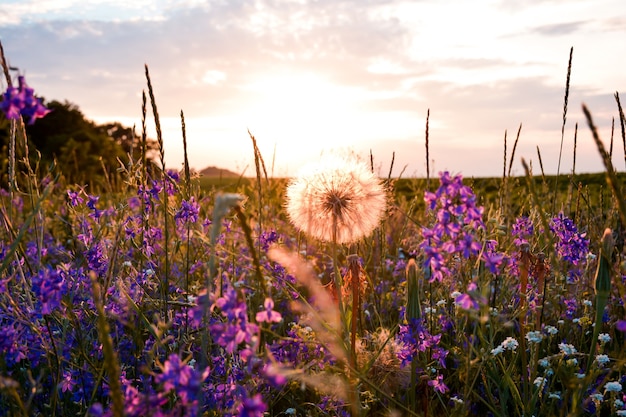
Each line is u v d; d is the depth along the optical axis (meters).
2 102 2.09
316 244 6.19
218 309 3.65
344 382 2.83
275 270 4.34
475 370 3.67
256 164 4.34
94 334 3.49
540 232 4.11
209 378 3.11
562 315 4.58
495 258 2.50
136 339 3.39
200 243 4.48
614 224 5.48
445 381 3.79
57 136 43.50
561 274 4.70
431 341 3.23
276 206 6.66
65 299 3.04
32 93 2.12
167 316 3.58
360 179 3.87
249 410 1.83
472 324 4.25
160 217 5.20
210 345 3.26
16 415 2.76
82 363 3.27
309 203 3.75
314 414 3.35
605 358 3.35
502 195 5.41
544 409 3.56
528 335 3.42
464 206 2.42
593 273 5.02
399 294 5.30
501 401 3.45
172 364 2.02
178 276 4.54
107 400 3.23
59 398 3.32
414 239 6.45
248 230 2.07
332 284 3.51
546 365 3.60
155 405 2.06
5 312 3.02
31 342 3.11
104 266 3.76
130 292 3.60
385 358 3.44
